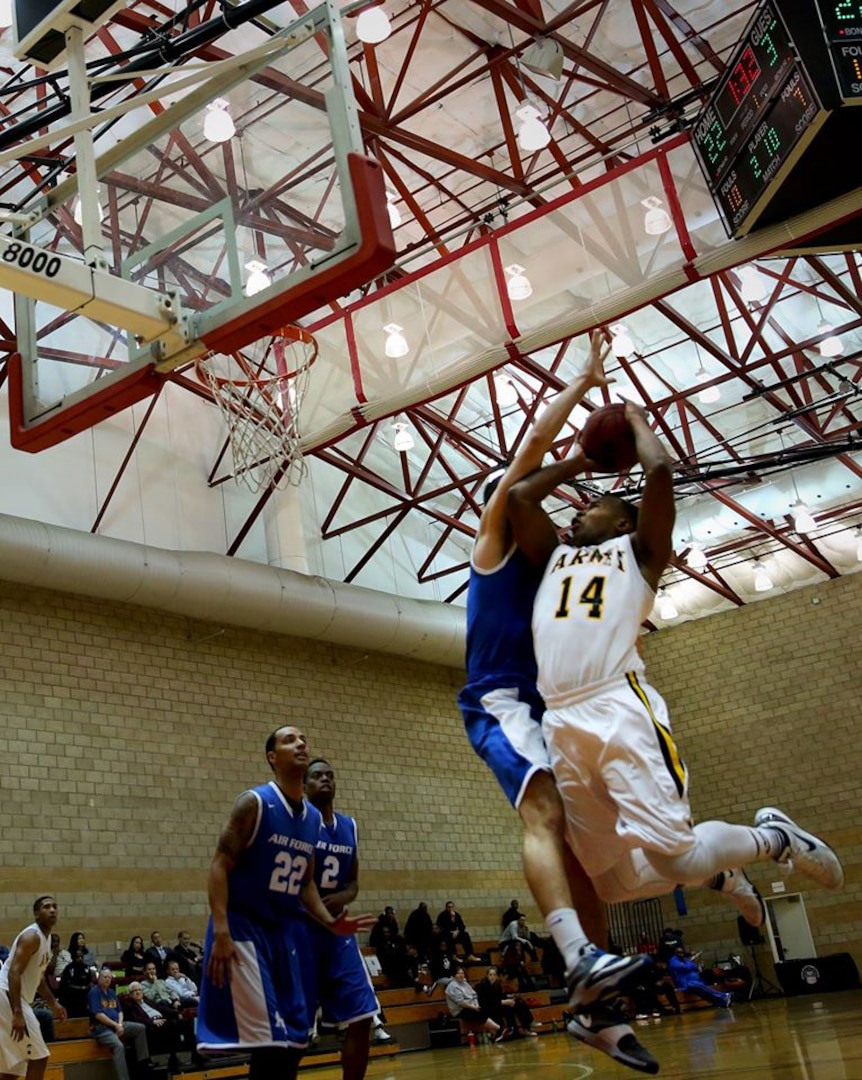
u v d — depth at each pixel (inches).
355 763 856.3
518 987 814.5
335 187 344.2
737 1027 482.3
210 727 760.3
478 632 149.9
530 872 131.0
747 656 1039.0
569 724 134.1
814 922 969.5
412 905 852.6
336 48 353.7
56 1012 389.4
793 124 433.4
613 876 145.8
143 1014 585.9
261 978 204.1
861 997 733.9
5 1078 360.2
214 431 826.2
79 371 399.5
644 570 142.1
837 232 512.4
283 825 213.0
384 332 614.5
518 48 617.9
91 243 350.9
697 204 548.7
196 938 696.4
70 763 672.4
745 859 140.2
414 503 846.5
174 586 709.3
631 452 155.1
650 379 863.7
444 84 661.9
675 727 1059.9
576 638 136.9
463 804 929.5
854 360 789.2
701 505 1005.2
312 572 850.8
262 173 357.1
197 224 366.9
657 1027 599.8
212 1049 199.0
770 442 953.5
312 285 343.3
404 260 625.9
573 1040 602.2
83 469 733.3
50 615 694.5
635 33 639.8
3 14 397.4
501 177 676.7
